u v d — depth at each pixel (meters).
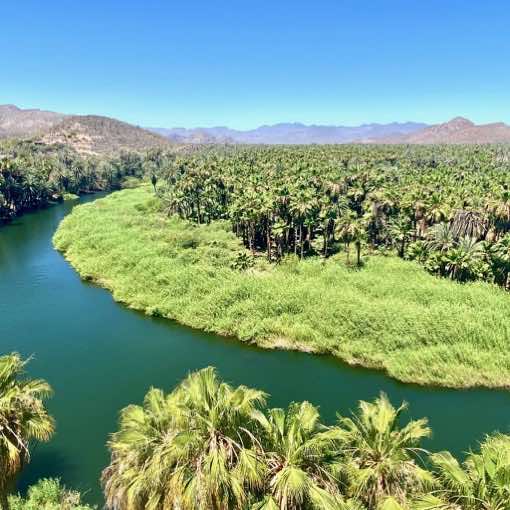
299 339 45.50
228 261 67.94
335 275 60.12
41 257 77.25
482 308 48.47
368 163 156.00
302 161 158.25
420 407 35.31
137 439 18.42
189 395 19.17
